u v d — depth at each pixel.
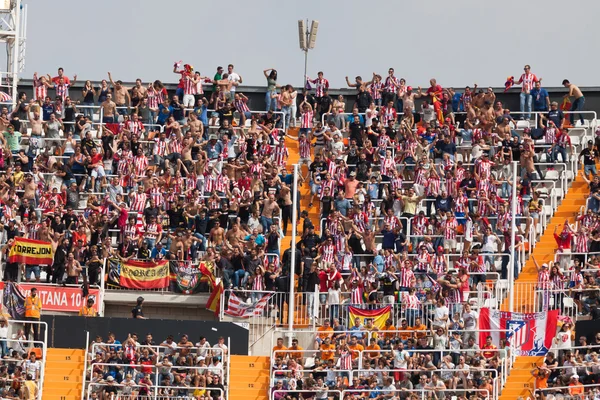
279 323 115.00
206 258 118.19
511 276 113.94
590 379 103.50
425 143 133.38
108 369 106.25
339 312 114.12
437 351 106.56
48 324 110.56
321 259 119.81
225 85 141.38
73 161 129.88
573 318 112.50
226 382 107.94
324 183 129.00
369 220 124.56
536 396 102.81
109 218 123.25
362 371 105.44
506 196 127.88
